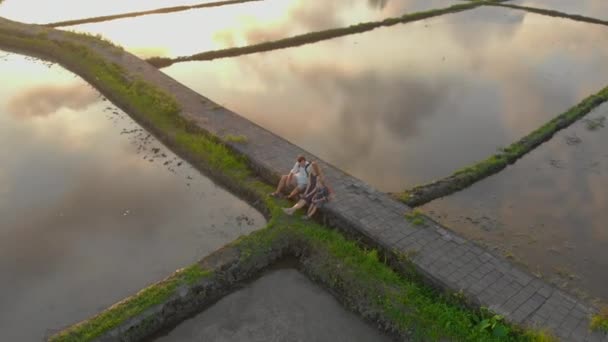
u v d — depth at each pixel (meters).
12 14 21.94
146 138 12.34
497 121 13.58
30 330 6.93
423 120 13.55
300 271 8.27
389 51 19.02
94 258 8.32
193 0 25.55
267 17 23.14
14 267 8.05
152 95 13.53
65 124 12.84
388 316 7.08
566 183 10.77
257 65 17.36
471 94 15.23
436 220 9.35
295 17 23.23
